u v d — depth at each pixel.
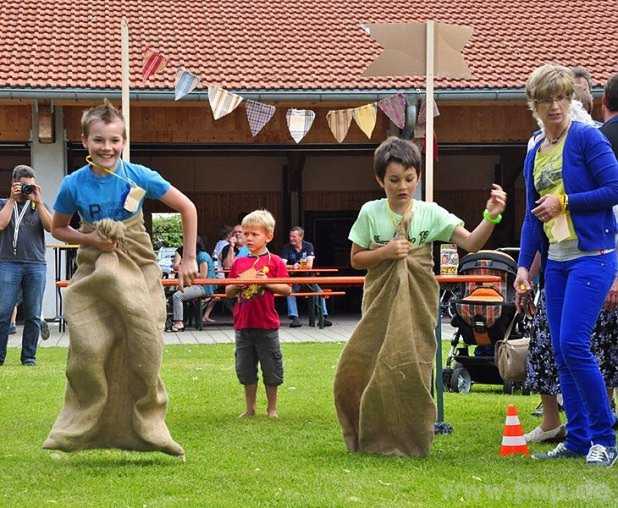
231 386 19.97
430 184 15.92
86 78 40.56
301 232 41.81
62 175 40.91
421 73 15.45
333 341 31.88
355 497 10.22
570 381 12.64
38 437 14.01
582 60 44.59
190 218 12.25
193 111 40.97
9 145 41.53
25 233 24.39
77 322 11.74
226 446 13.38
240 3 48.06
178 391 19.22
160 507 9.87
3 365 24.33
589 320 12.13
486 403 17.89
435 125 41.81
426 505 9.91
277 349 16.19
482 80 41.62
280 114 41.72
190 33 45.41
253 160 54.81
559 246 12.42
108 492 10.56
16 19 44.91
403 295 12.52
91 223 12.08
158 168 54.25
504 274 21.06
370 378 12.75
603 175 12.08
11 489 10.71
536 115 12.48
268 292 16.23
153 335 11.79
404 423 12.63
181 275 12.16
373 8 48.59
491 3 49.50
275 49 44.38
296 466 11.95
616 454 12.17
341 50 44.47
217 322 41.53
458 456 12.68
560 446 12.68
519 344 19.05
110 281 11.73
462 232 12.56
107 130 11.92
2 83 39.31
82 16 45.81
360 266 12.82
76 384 11.77
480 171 54.78
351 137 42.03
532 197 12.86
